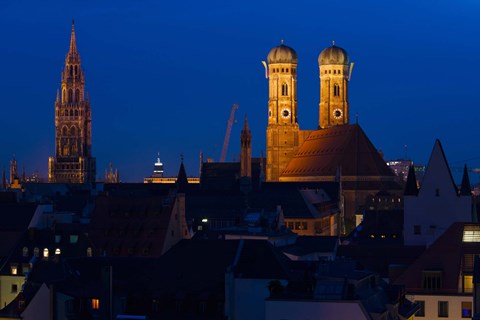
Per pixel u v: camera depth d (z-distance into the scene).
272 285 198.00
